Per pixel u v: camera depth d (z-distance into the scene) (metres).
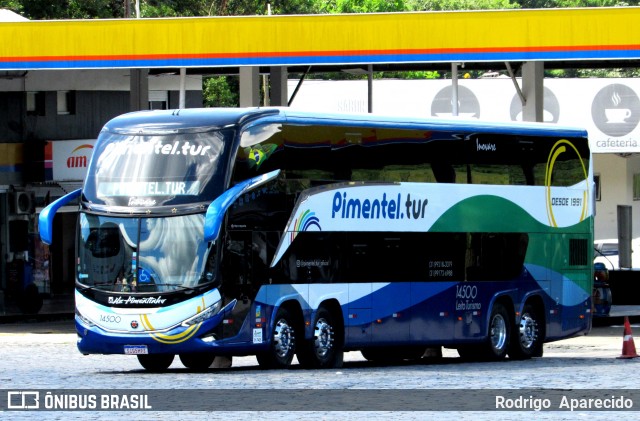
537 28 67.06
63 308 83.44
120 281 41.34
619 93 132.00
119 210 41.75
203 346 40.62
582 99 132.00
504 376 39.50
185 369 44.47
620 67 81.50
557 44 67.00
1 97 89.62
